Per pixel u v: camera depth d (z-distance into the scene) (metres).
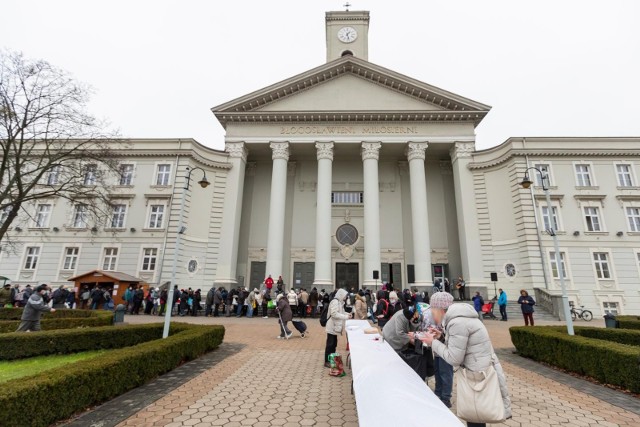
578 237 24.17
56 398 5.14
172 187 26.45
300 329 13.97
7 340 9.61
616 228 24.41
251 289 29.14
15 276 25.41
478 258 25.97
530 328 10.95
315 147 29.53
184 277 25.38
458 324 3.74
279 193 27.70
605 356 7.54
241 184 29.12
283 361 9.62
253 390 6.99
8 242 23.56
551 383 7.79
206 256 26.73
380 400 3.15
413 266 29.30
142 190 26.66
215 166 28.28
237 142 29.12
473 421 3.58
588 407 6.18
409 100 29.45
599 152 25.47
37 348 9.94
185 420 5.42
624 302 23.03
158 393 6.76
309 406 6.04
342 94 29.78
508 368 9.27
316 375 8.14
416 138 28.44
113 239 25.84
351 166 32.03
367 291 22.64
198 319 20.19
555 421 5.54
